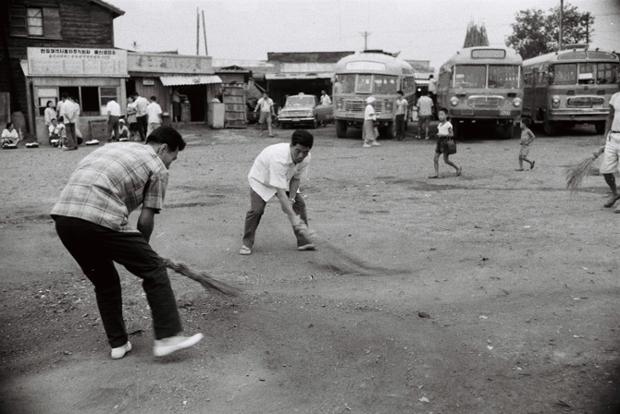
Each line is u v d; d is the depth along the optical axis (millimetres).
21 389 3938
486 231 7973
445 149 13234
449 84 23047
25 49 30406
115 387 3916
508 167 14961
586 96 23375
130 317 5078
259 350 4402
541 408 3570
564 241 7301
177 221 8891
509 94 22422
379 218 8984
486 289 5633
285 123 30531
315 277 6148
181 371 4105
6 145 22641
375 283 5910
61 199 4051
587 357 4176
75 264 6797
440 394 3762
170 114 32375
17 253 7242
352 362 4191
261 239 7746
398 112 23734
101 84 27062
